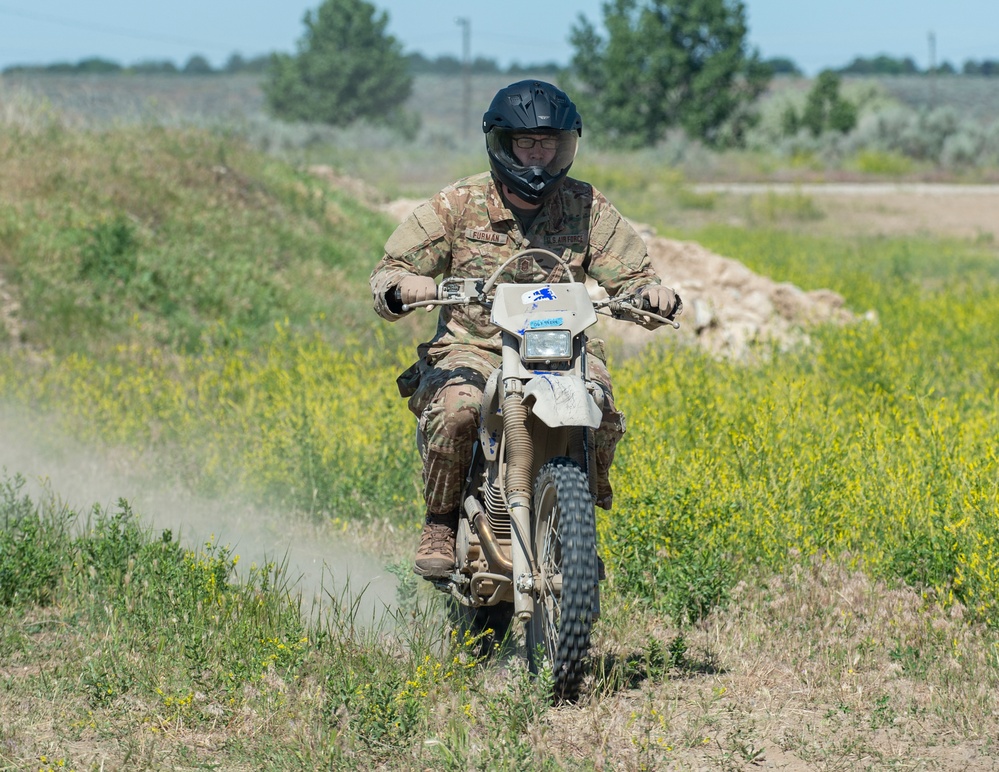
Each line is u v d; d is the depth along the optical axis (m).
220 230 46.25
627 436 22.52
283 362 33.75
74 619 15.77
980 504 18.28
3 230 40.81
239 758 12.13
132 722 12.80
